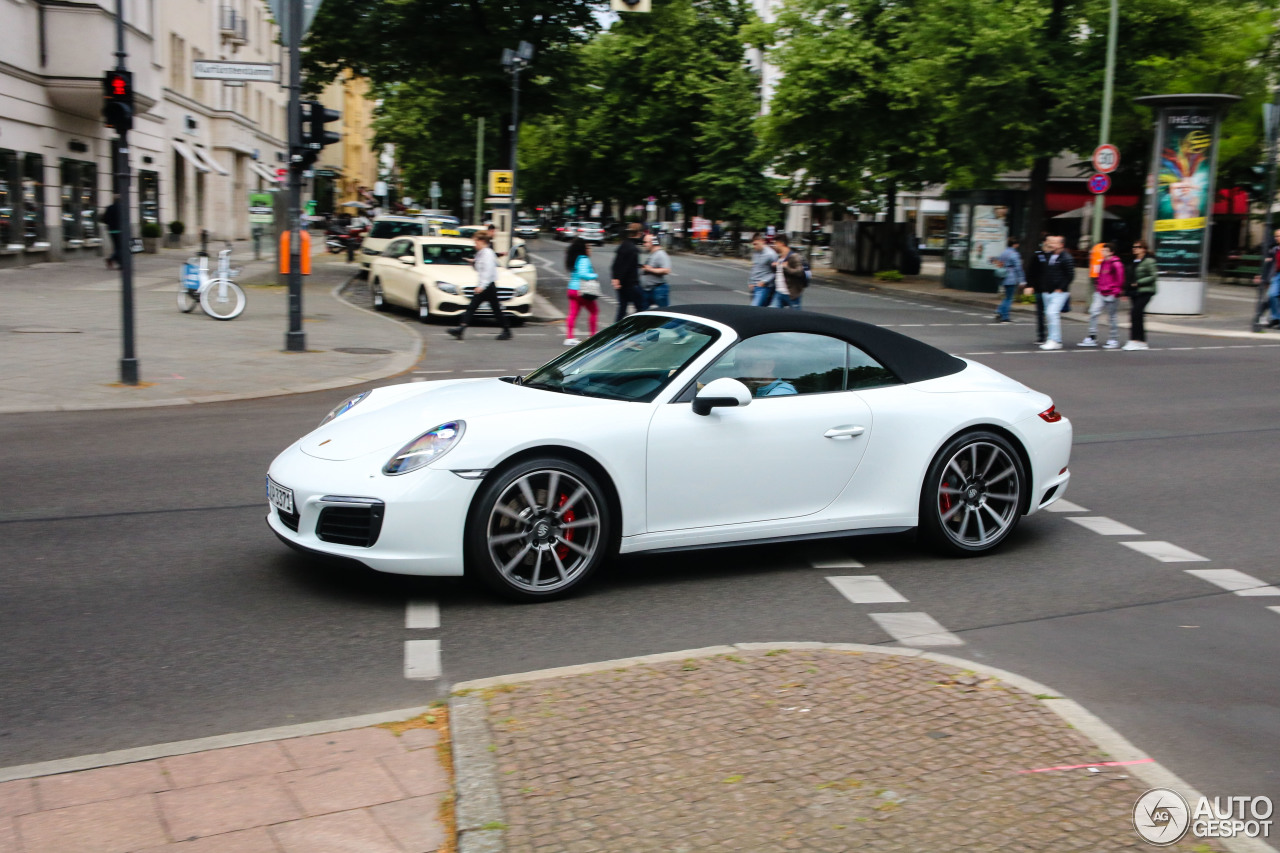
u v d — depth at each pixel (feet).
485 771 11.11
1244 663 15.74
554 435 17.49
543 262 148.77
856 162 128.57
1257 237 146.10
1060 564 20.74
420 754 11.74
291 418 35.17
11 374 41.83
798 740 11.91
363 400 20.80
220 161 167.94
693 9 198.70
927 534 20.59
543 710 12.64
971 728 12.32
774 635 16.53
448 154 108.06
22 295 71.26
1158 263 84.07
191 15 150.51
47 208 99.19
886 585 19.16
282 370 45.42
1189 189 82.07
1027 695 13.33
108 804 10.62
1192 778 12.04
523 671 14.90
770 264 68.49
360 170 339.36
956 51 91.45
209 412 36.42
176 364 45.78
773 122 127.13
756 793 10.74
